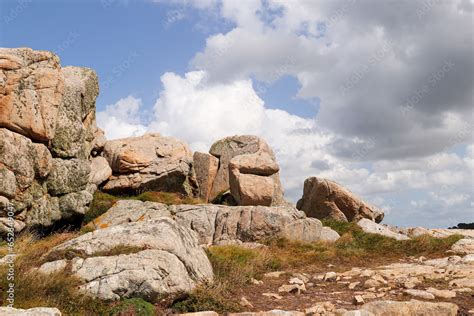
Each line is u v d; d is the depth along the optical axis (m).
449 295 14.37
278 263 21.52
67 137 28.17
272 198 35.72
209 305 13.14
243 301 13.95
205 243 27.36
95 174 34.22
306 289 16.64
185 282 13.66
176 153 37.22
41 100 26.33
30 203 25.05
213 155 44.00
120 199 33.28
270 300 14.70
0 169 23.41
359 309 12.59
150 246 14.23
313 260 23.55
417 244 26.75
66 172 27.61
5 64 25.25
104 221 28.72
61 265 13.41
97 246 14.32
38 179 25.91
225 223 27.70
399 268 19.84
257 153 41.38
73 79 30.53
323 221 32.31
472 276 17.05
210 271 15.95
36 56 26.92
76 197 27.88
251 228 26.83
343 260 23.92
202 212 28.91
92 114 34.91
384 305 12.30
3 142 23.62
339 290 16.42
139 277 12.73
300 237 27.45
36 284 12.23
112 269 12.99
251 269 18.58
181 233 15.73
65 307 11.84
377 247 27.20
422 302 12.30
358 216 34.41
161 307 12.85
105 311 11.97
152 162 36.22
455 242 26.84
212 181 42.62
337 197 34.28
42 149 25.86
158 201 33.88
